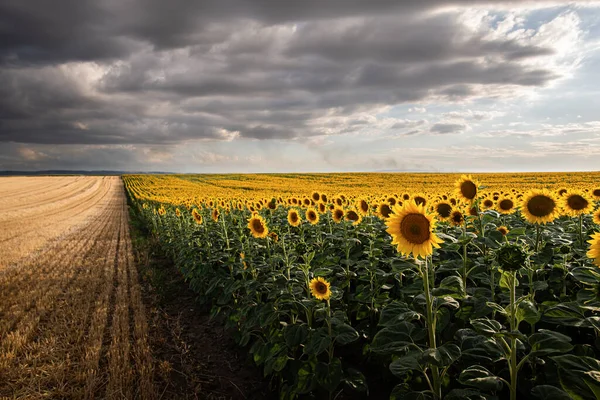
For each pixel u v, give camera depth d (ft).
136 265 44.65
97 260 46.39
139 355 20.89
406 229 11.13
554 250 17.11
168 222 54.34
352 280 22.08
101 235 68.69
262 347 17.34
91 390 17.42
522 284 14.67
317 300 15.52
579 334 14.03
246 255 23.86
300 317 19.81
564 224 23.79
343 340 13.89
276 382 17.47
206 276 28.96
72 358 21.03
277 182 183.93
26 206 127.13
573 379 8.37
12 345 22.68
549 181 142.10
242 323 21.99
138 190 142.92
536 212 15.72
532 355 9.21
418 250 10.96
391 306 12.26
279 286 18.04
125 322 25.50
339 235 25.12
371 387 15.93
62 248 55.21
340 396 15.57
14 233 69.87
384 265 20.62
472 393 9.73
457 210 18.07
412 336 10.80
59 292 32.89
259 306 19.13
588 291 12.13
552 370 11.22
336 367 14.06
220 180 218.38
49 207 125.08
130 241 61.31
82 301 30.42
